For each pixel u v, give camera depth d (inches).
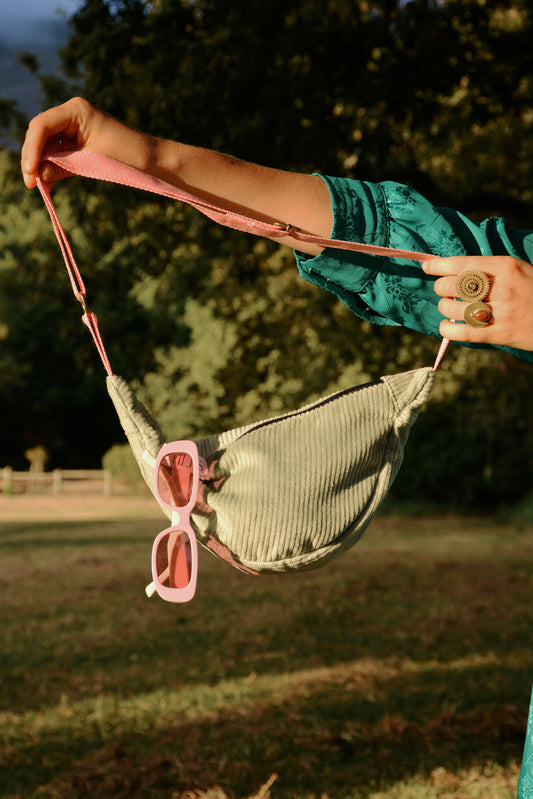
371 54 277.9
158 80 284.4
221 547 52.0
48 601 377.7
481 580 423.5
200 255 394.6
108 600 378.0
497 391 631.2
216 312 485.1
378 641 283.0
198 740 181.9
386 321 59.2
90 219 350.0
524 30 300.5
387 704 206.2
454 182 404.8
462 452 850.8
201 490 52.5
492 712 192.5
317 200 54.6
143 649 279.6
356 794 149.6
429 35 284.8
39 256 415.2
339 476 52.6
